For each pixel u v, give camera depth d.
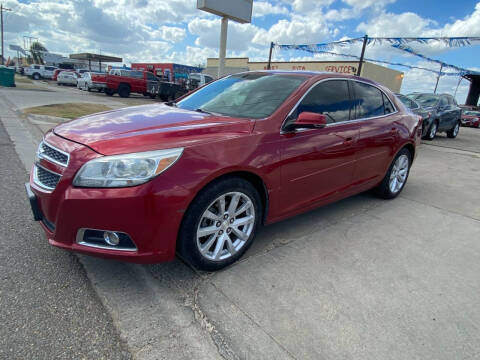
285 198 2.88
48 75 42.41
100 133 2.34
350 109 3.53
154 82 22.47
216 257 2.50
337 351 1.85
